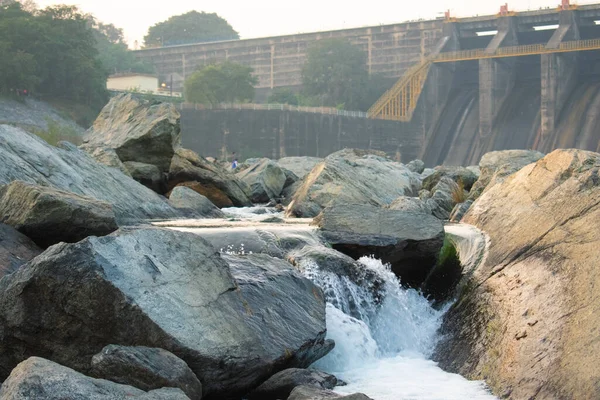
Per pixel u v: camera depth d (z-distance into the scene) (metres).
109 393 8.91
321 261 15.30
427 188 32.38
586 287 12.05
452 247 17.00
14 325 11.06
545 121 145.12
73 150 22.59
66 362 10.89
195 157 31.50
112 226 15.04
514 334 12.55
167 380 9.84
